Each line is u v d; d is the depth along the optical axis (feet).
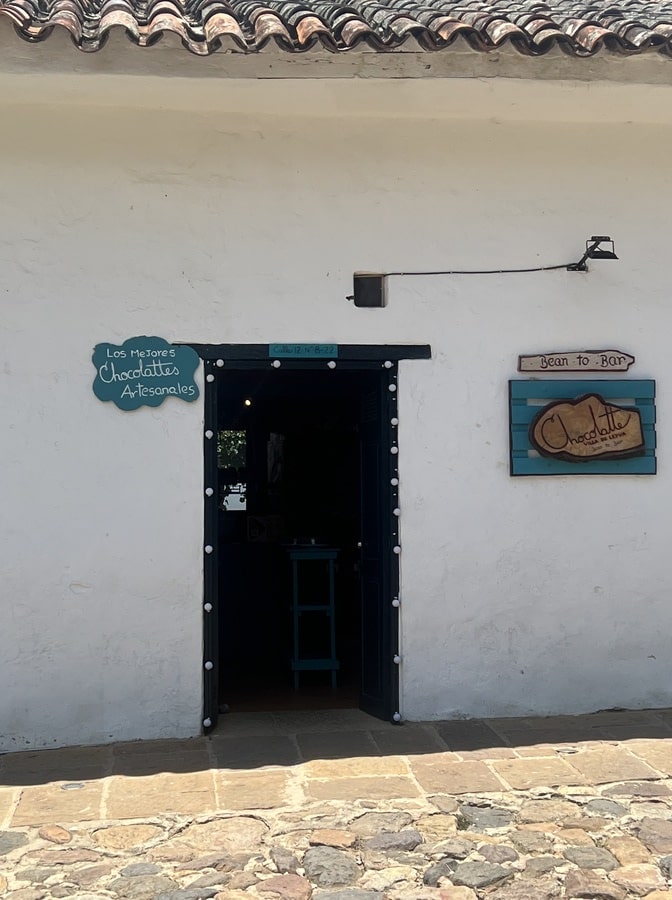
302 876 11.64
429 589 17.69
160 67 15.19
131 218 16.99
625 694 18.19
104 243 16.90
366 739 16.79
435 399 17.79
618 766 15.25
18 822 13.24
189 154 17.15
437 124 17.83
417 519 17.69
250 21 15.76
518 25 15.98
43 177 16.75
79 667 16.65
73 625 16.63
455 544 17.76
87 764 15.60
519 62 15.75
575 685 18.04
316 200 17.54
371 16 16.81
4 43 14.48
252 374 20.72
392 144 17.75
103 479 16.79
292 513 27.53
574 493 18.08
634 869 11.78
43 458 16.63
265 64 15.24
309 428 27.48
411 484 17.69
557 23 16.72
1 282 16.61
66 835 12.78
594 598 18.10
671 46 15.69
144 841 12.61
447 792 14.21
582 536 18.08
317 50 14.99
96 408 16.81
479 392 17.90
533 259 18.11
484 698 17.81
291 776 14.94
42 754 16.17
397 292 17.74
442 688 17.72
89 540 16.72
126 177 16.98
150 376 16.96
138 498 16.89
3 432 16.52
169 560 16.94
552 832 12.80
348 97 16.53
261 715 18.54
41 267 16.71
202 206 17.20
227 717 18.38
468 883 11.44
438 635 17.70
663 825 13.01
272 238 17.42
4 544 16.47
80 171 16.84
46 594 16.57
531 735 16.83
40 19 15.01
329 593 21.33
